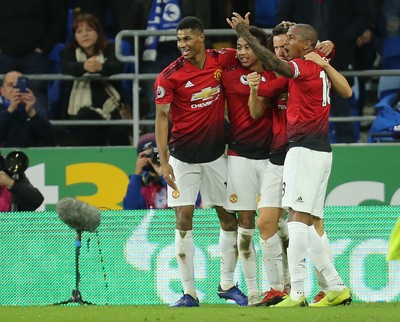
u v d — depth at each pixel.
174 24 34.16
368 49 34.44
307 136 22.08
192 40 23.08
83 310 21.77
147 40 33.88
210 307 22.97
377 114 34.84
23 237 26.20
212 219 25.73
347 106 33.47
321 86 22.06
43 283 26.11
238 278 25.41
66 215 24.52
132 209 28.58
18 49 34.00
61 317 20.22
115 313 20.92
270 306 22.67
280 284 23.64
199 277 25.73
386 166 31.42
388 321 19.02
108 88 33.66
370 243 25.69
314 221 23.16
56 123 33.19
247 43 21.80
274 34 23.66
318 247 22.64
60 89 34.12
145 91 33.88
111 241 25.98
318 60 22.08
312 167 22.08
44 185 31.78
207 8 33.75
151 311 21.31
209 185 23.94
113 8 35.47
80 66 32.91
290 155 22.19
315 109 22.08
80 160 31.77
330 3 33.28
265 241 23.44
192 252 23.56
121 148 31.78
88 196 31.72
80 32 33.00
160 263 25.91
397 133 32.50
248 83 22.92
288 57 22.84
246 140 23.64
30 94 32.72
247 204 23.72
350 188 31.47
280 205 23.39
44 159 31.78
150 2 34.31
